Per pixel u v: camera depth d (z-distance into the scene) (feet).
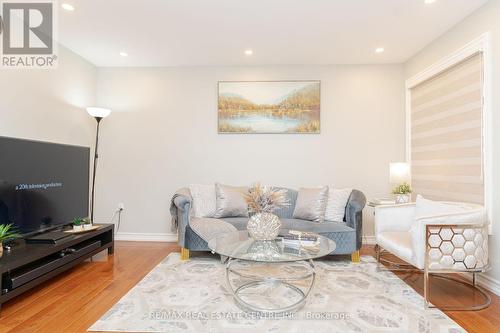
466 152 9.28
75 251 9.20
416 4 8.67
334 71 13.66
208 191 12.39
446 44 10.34
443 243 7.25
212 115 13.91
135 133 13.89
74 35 10.75
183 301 7.37
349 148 13.60
